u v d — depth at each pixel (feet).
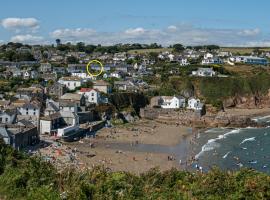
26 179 85.97
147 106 532.73
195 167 271.49
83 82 550.36
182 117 481.87
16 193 82.43
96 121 429.38
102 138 364.79
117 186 79.56
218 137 398.21
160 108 516.32
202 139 384.68
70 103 417.49
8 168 91.04
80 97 452.76
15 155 101.60
